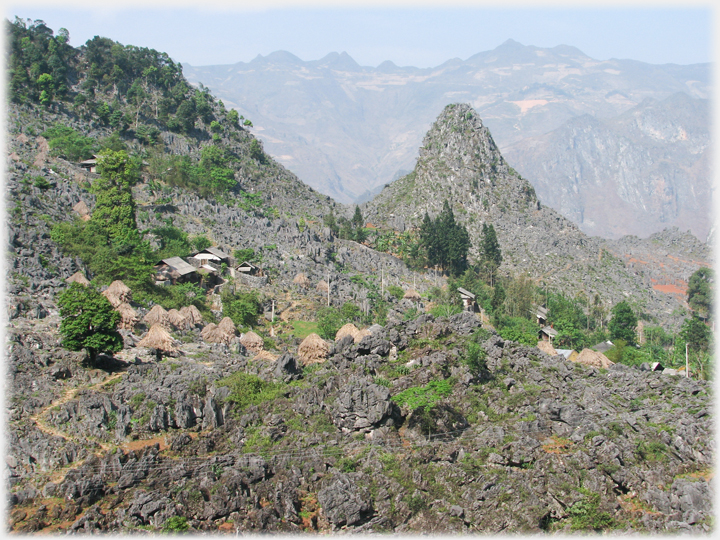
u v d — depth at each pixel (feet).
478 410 325.83
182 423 305.12
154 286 518.78
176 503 254.88
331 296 629.51
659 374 366.22
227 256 631.15
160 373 342.44
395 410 310.24
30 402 304.09
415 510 260.21
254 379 331.98
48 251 483.51
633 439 300.20
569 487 270.26
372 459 277.23
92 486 257.75
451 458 282.56
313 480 270.87
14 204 534.78
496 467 281.13
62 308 350.02
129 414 302.04
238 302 533.14
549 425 314.76
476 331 385.29
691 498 262.26
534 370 361.51
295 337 504.84
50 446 277.85
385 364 347.97
